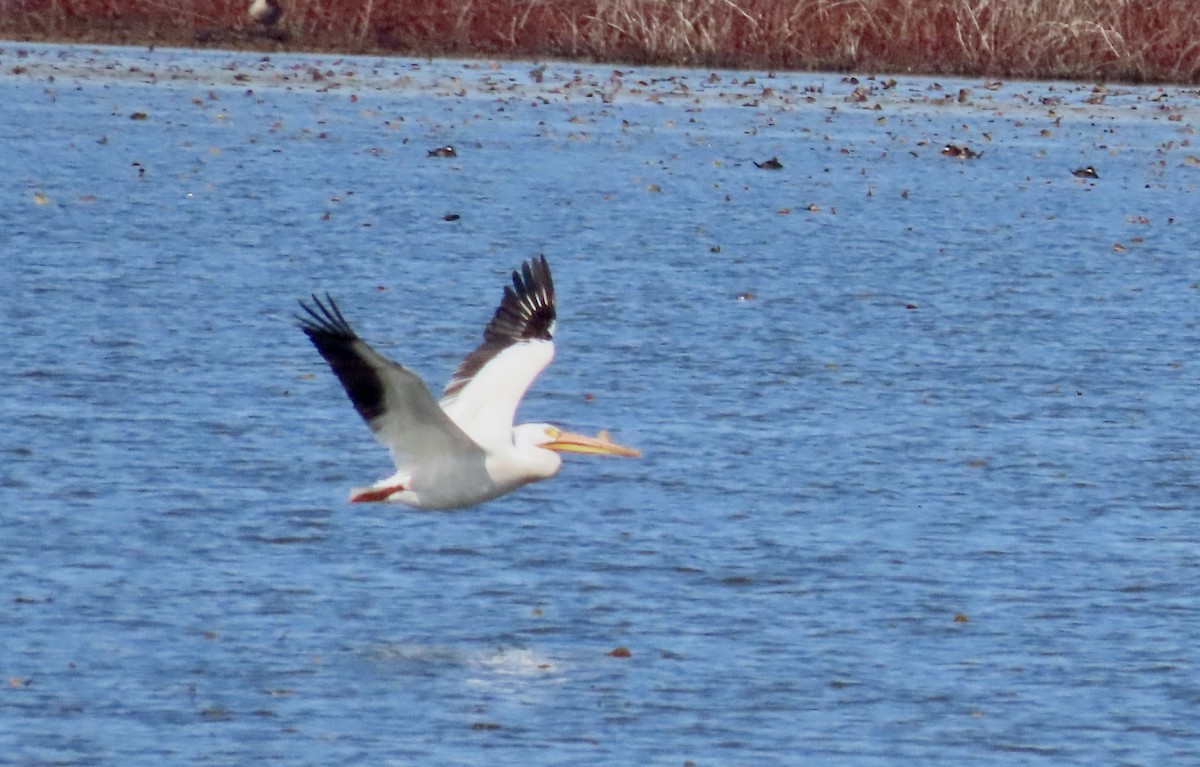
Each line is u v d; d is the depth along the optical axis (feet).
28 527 40.86
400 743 30.81
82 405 51.01
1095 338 65.00
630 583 38.78
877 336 64.13
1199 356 62.69
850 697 33.40
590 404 53.57
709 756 30.76
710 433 50.83
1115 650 35.99
